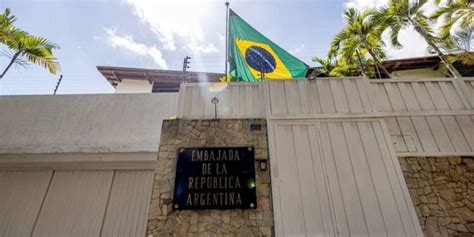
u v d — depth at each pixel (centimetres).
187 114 598
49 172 688
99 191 671
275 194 488
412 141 562
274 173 510
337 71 1411
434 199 495
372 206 476
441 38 1032
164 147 552
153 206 484
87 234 616
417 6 1093
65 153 641
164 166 528
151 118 693
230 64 944
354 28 1239
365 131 562
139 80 1345
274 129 566
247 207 483
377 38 1219
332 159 525
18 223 616
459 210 483
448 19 1021
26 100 710
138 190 677
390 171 515
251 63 946
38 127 673
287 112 589
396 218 465
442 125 584
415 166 532
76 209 644
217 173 516
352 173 510
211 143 557
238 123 586
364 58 1368
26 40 907
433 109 604
